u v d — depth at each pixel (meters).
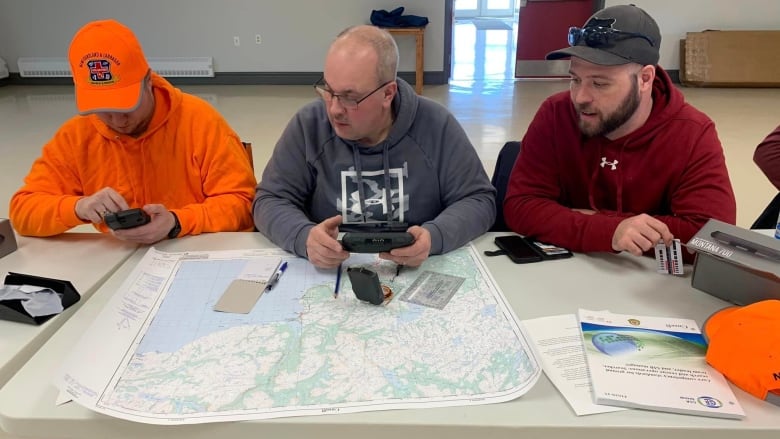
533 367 0.87
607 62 1.24
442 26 6.26
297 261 1.23
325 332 0.97
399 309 1.03
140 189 1.57
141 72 1.39
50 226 1.35
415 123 1.43
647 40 1.27
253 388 0.84
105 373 0.86
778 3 6.04
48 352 0.94
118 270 1.23
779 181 1.69
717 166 1.38
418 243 1.17
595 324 0.98
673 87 1.43
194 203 1.59
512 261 1.25
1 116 5.18
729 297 1.06
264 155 3.98
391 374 0.86
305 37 6.40
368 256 1.25
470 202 1.40
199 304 1.06
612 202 1.51
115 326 0.98
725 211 1.33
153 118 1.51
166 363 0.89
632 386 0.83
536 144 1.52
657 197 1.45
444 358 0.90
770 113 5.01
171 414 0.79
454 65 7.43
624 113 1.32
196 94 6.07
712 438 0.77
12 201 1.45
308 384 0.85
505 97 5.79
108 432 0.79
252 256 1.26
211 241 1.35
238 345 0.93
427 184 1.45
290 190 1.46
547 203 1.41
